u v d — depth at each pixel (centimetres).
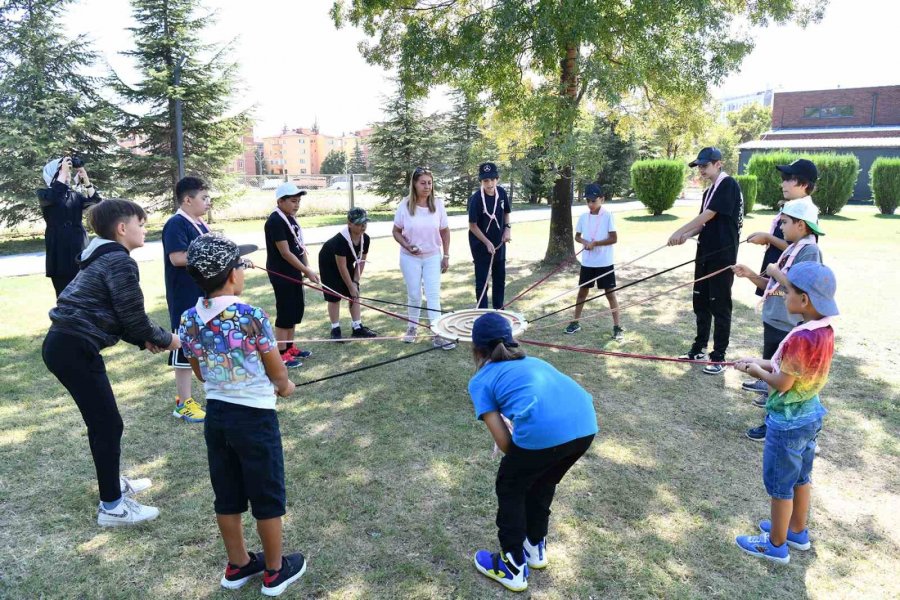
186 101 2100
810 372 282
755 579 298
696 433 457
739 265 472
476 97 1024
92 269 317
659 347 664
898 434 457
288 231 581
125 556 313
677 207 2712
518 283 1017
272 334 269
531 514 300
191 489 378
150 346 344
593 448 431
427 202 654
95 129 1912
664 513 353
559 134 985
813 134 3934
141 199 2364
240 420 262
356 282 698
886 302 852
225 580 289
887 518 351
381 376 577
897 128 3641
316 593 286
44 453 421
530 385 265
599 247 673
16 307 859
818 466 411
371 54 1128
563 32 857
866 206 2675
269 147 10425
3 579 293
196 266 254
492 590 289
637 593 287
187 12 2144
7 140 1670
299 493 372
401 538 328
